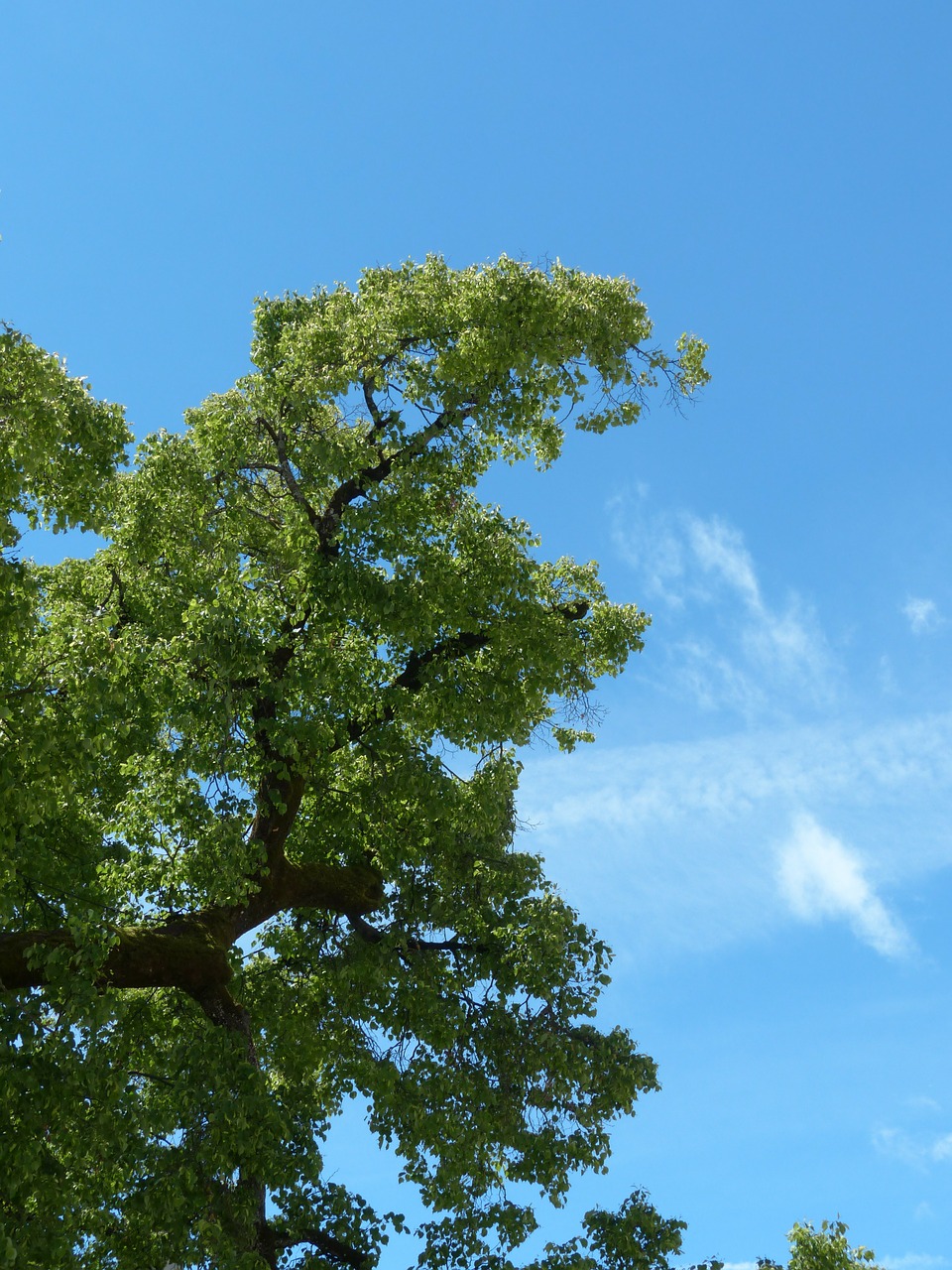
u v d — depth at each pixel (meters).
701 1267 18.25
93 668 14.20
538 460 20.08
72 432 15.24
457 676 19.31
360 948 19.61
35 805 13.53
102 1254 14.54
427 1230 17.61
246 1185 15.80
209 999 16.98
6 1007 13.55
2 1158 12.30
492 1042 19.55
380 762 19.23
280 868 18.91
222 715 17.09
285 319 18.94
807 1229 20.83
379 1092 18.70
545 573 20.34
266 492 19.64
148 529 18.05
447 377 17.38
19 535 13.40
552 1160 18.31
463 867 20.72
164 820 18.36
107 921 16.00
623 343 17.83
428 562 18.25
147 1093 17.70
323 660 18.09
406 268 18.66
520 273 17.47
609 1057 19.19
